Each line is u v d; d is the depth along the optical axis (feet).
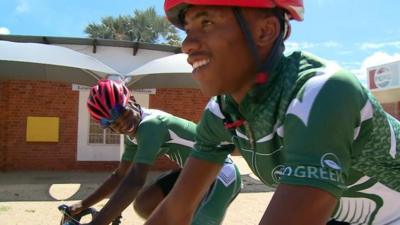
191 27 3.86
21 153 46.32
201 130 5.47
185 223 5.67
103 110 8.24
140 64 46.60
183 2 3.76
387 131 4.13
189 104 48.83
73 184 37.17
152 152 8.33
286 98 3.79
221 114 4.99
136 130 8.50
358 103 3.61
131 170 8.11
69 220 8.04
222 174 8.83
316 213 3.17
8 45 34.68
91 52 46.01
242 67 3.81
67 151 47.16
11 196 30.32
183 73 39.52
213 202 8.55
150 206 9.16
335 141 3.34
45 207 26.55
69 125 47.21
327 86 3.48
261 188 33.65
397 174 4.40
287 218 3.14
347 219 4.81
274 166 4.35
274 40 3.86
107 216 7.58
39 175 43.06
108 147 47.93
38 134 46.47
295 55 3.99
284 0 3.79
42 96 46.68
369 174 4.33
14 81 46.19
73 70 38.93
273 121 4.01
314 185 3.17
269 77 3.85
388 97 65.77
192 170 5.59
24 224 21.79
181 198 5.55
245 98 4.04
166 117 8.85
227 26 3.70
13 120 46.21
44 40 45.16
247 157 4.82
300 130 3.39
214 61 3.76
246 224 21.98
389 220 4.71
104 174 44.73
